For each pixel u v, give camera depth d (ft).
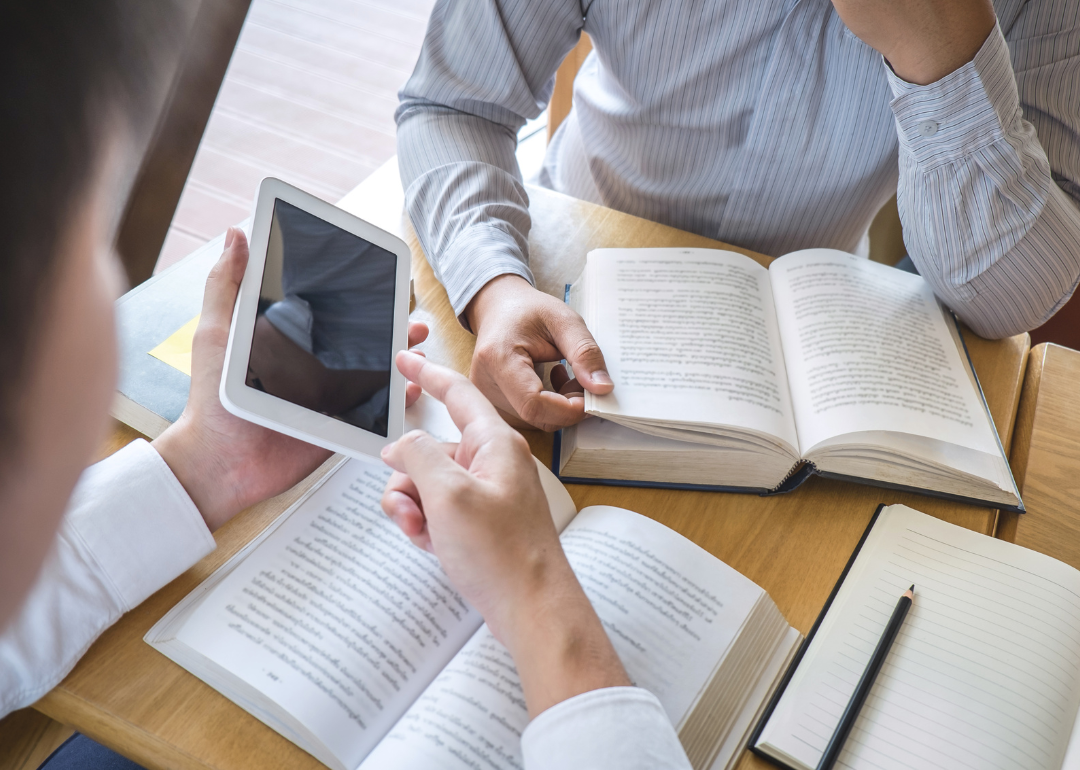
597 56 4.00
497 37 3.35
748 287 2.78
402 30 9.60
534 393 2.27
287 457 2.09
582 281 2.81
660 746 1.45
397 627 1.79
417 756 1.57
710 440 2.26
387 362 2.14
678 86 3.50
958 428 2.43
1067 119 3.09
